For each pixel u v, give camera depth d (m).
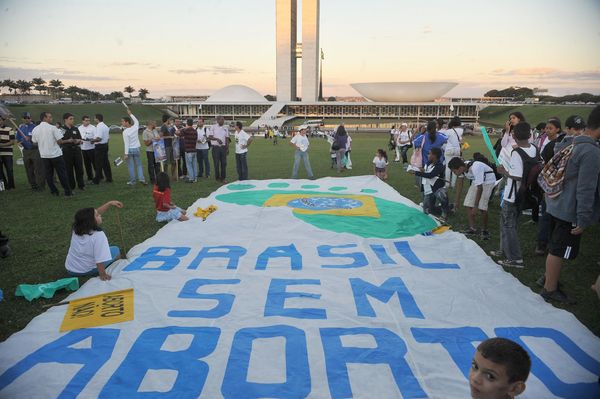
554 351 3.39
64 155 10.02
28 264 5.42
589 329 3.86
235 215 7.73
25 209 8.28
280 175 13.18
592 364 3.23
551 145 6.10
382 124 82.31
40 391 2.92
